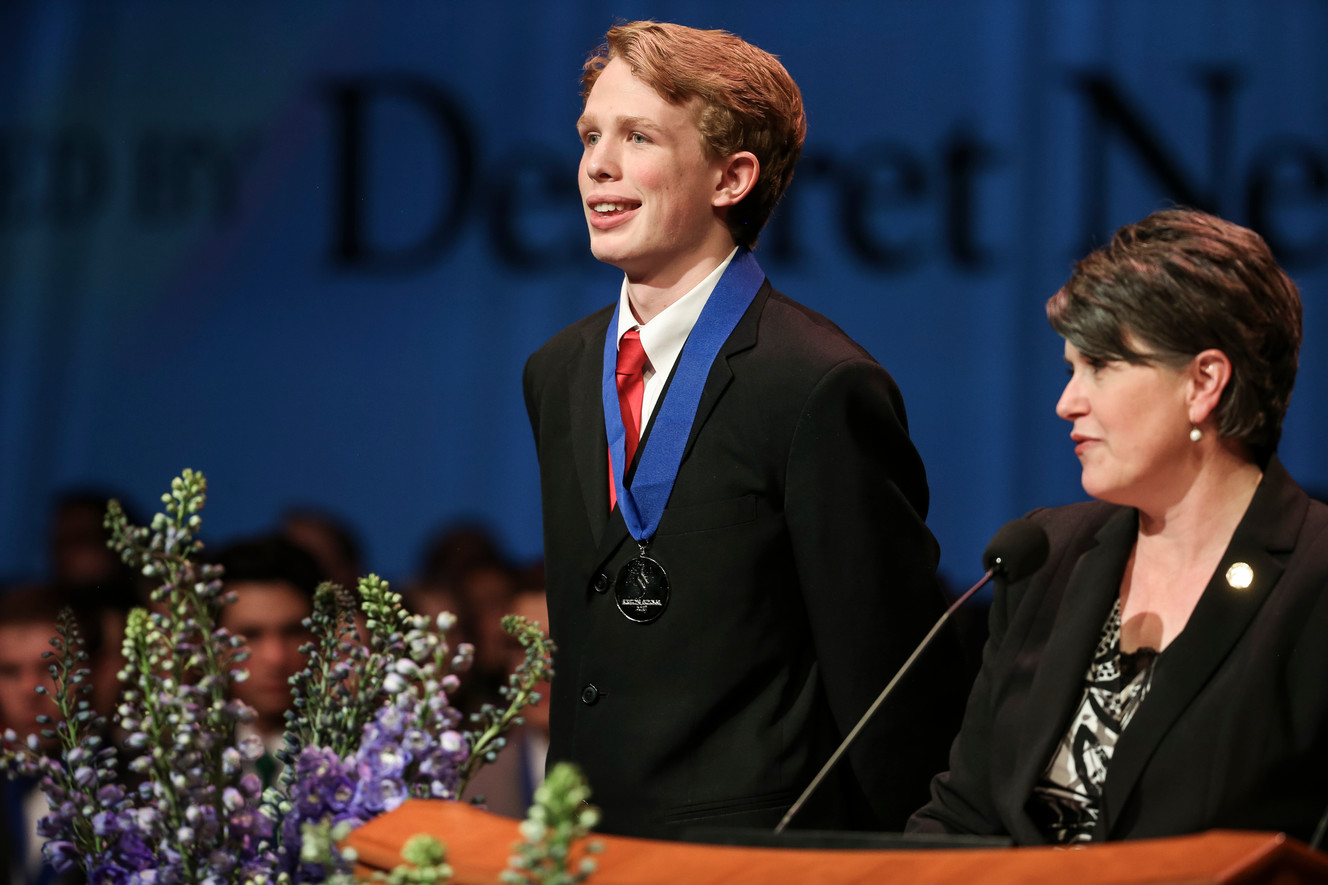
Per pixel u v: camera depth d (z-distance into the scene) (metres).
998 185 17.89
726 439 7.81
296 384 19.30
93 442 19.48
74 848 5.69
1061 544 6.56
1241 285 5.76
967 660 8.28
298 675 6.05
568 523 8.09
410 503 19.06
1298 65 17.56
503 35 19.09
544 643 5.89
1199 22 17.73
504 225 19.03
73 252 19.58
